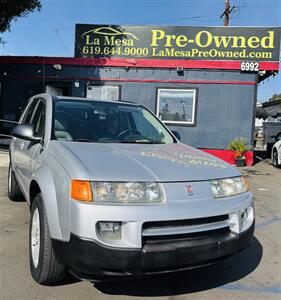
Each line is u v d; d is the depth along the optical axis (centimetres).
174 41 1398
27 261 406
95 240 286
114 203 293
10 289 343
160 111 1391
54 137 407
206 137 1370
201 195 316
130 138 447
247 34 1353
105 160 329
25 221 547
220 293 352
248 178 1104
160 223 298
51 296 332
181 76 1371
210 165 360
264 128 2452
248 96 1340
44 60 1438
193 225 310
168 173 319
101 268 287
